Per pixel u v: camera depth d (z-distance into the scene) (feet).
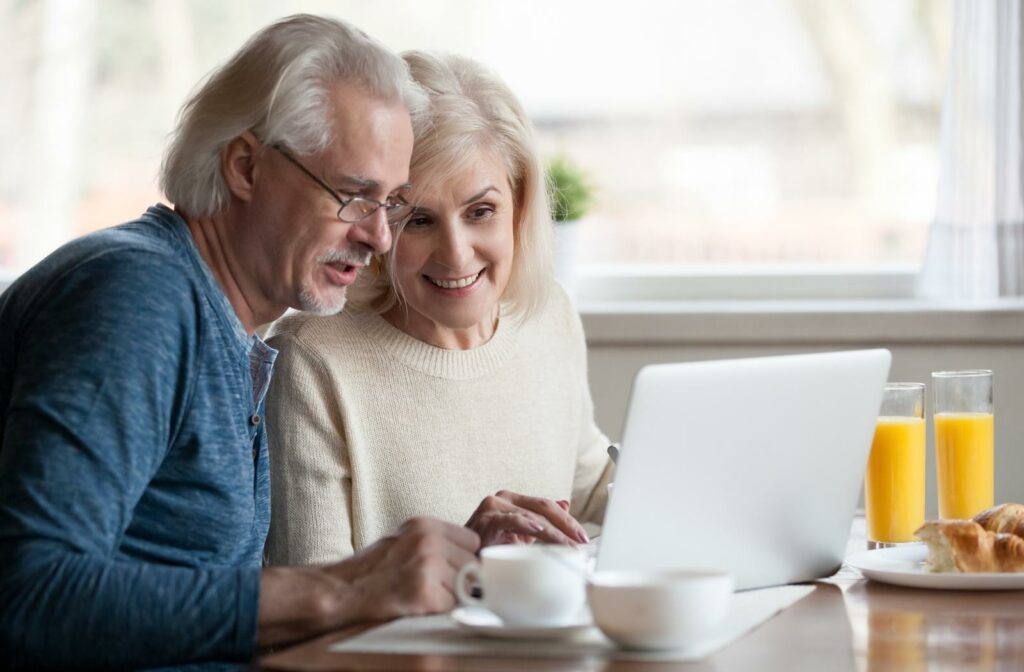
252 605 3.64
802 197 9.46
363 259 4.52
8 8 10.00
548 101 9.62
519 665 3.23
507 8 9.59
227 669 4.19
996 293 8.41
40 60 10.02
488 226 5.50
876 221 9.38
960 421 5.32
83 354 3.73
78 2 9.98
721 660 3.28
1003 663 3.18
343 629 3.72
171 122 9.93
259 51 4.35
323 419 5.43
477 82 5.56
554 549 3.68
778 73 9.41
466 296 5.51
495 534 4.63
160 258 4.03
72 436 3.65
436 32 9.64
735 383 3.95
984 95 8.30
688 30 9.48
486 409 5.82
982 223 8.38
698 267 9.57
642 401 3.70
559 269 9.12
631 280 9.51
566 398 6.25
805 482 4.28
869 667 3.18
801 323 8.48
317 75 4.31
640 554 3.87
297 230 4.34
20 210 10.09
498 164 5.52
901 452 5.10
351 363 5.54
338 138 4.31
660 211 9.62
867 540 5.32
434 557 3.84
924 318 8.34
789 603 3.99
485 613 3.76
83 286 3.87
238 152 4.33
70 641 3.54
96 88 10.00
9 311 4.01
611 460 6.50
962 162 8.37
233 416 4.21
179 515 4.08
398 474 5.60
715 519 4.03
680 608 3.27
